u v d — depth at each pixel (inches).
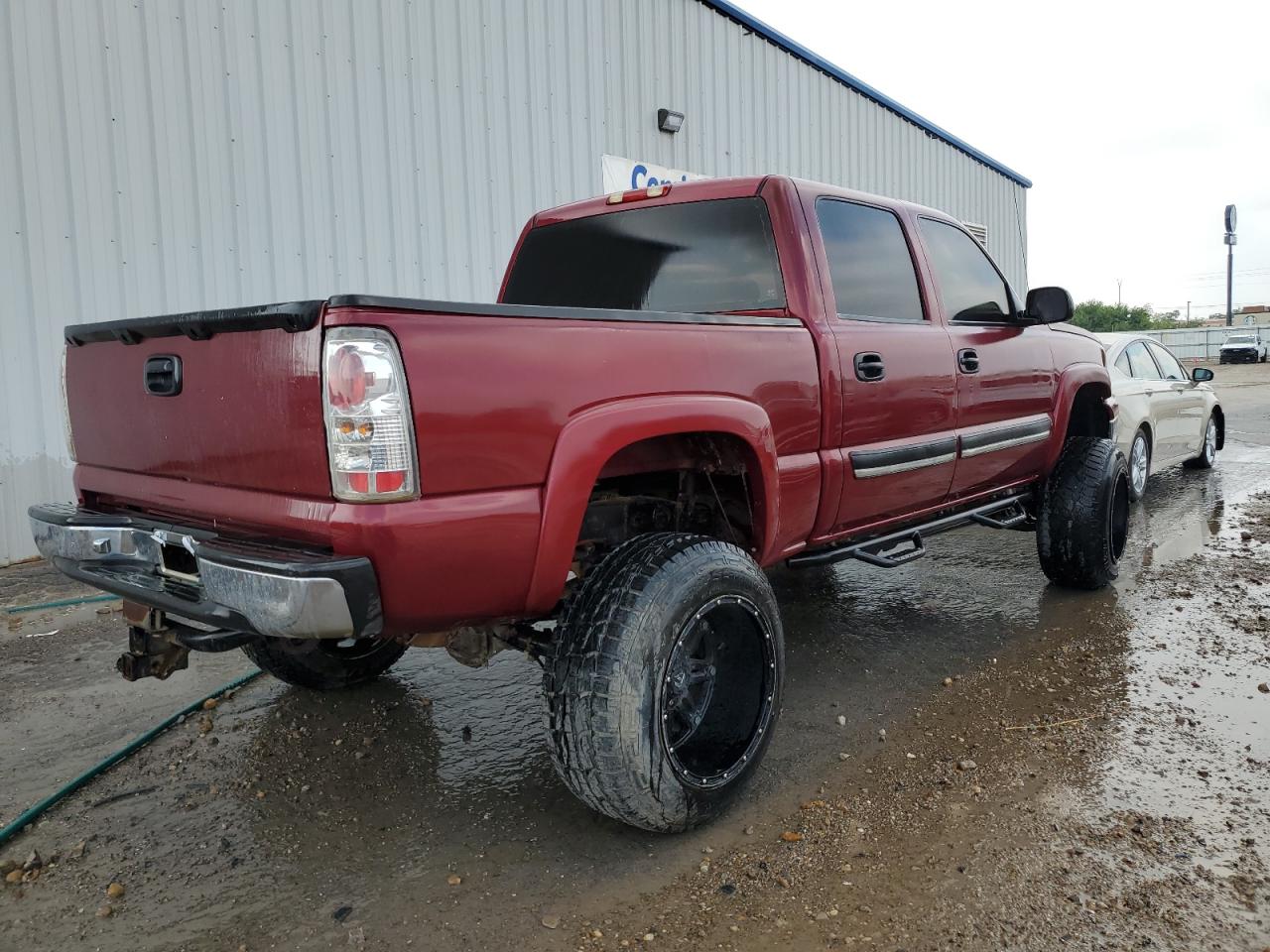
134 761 124.0
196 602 87.4
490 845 101.1
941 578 208.8
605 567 97.3
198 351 89.6
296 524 81.3
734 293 132.8
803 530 124.7
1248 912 84.8
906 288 148.6
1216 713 129.4
